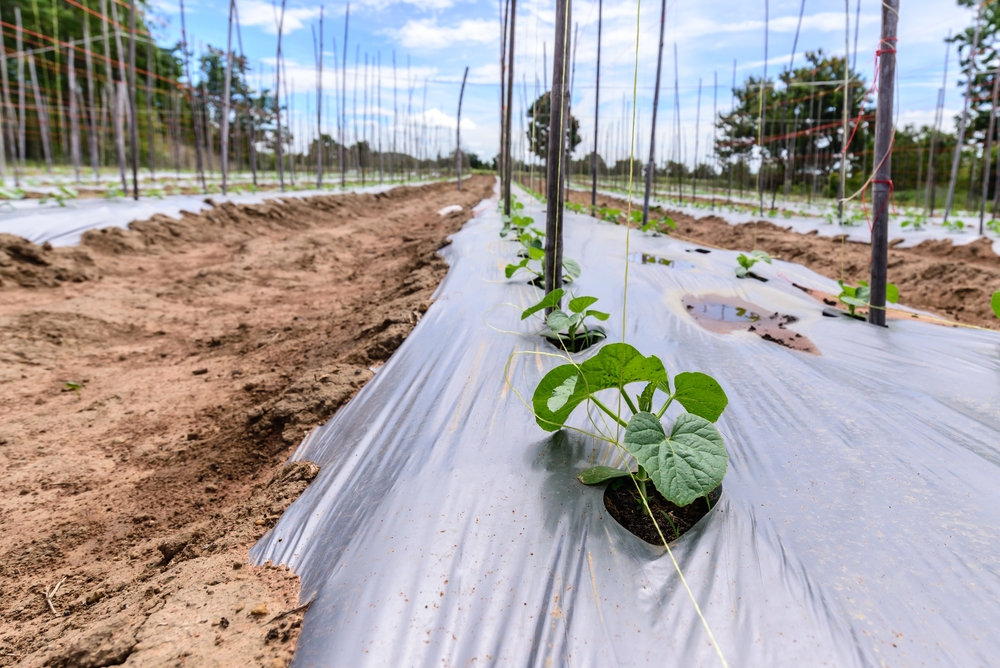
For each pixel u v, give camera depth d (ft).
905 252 27.58
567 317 10.30
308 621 4.86
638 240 25.53
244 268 24.56
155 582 6.01
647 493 5.96
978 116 61.46
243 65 52.80
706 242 36.81
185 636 4.79
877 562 4.86
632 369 5.91
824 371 9.50
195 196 37.47
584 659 4.11
